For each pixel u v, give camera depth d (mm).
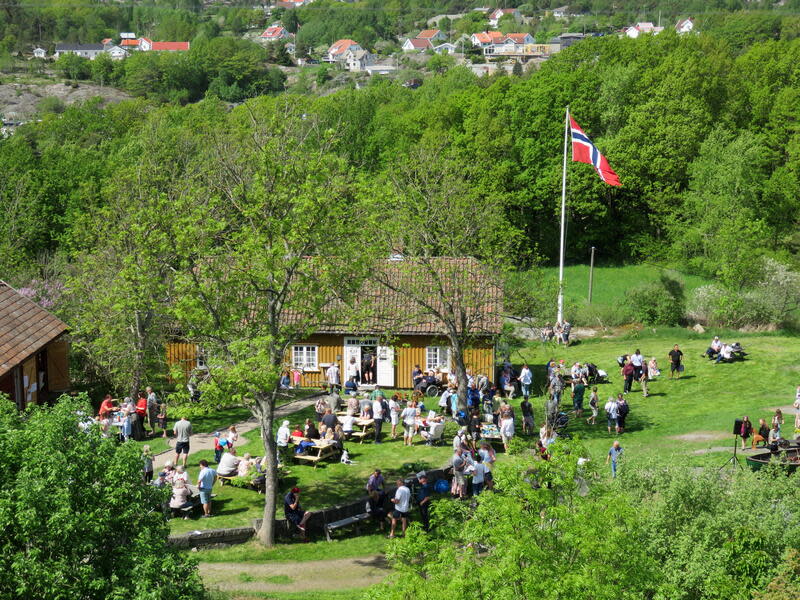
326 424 33031
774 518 19172
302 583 23219
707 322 58500
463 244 39219
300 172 27875
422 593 15156
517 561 15250
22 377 35156
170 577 15734
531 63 197625
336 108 83688
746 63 91688
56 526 14703
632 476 21828
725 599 17375
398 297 42969
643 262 75312
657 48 88562
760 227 61750
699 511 20078
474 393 37375
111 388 41500
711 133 73812
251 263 27562
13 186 65375
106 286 38781
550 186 73375
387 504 28125
